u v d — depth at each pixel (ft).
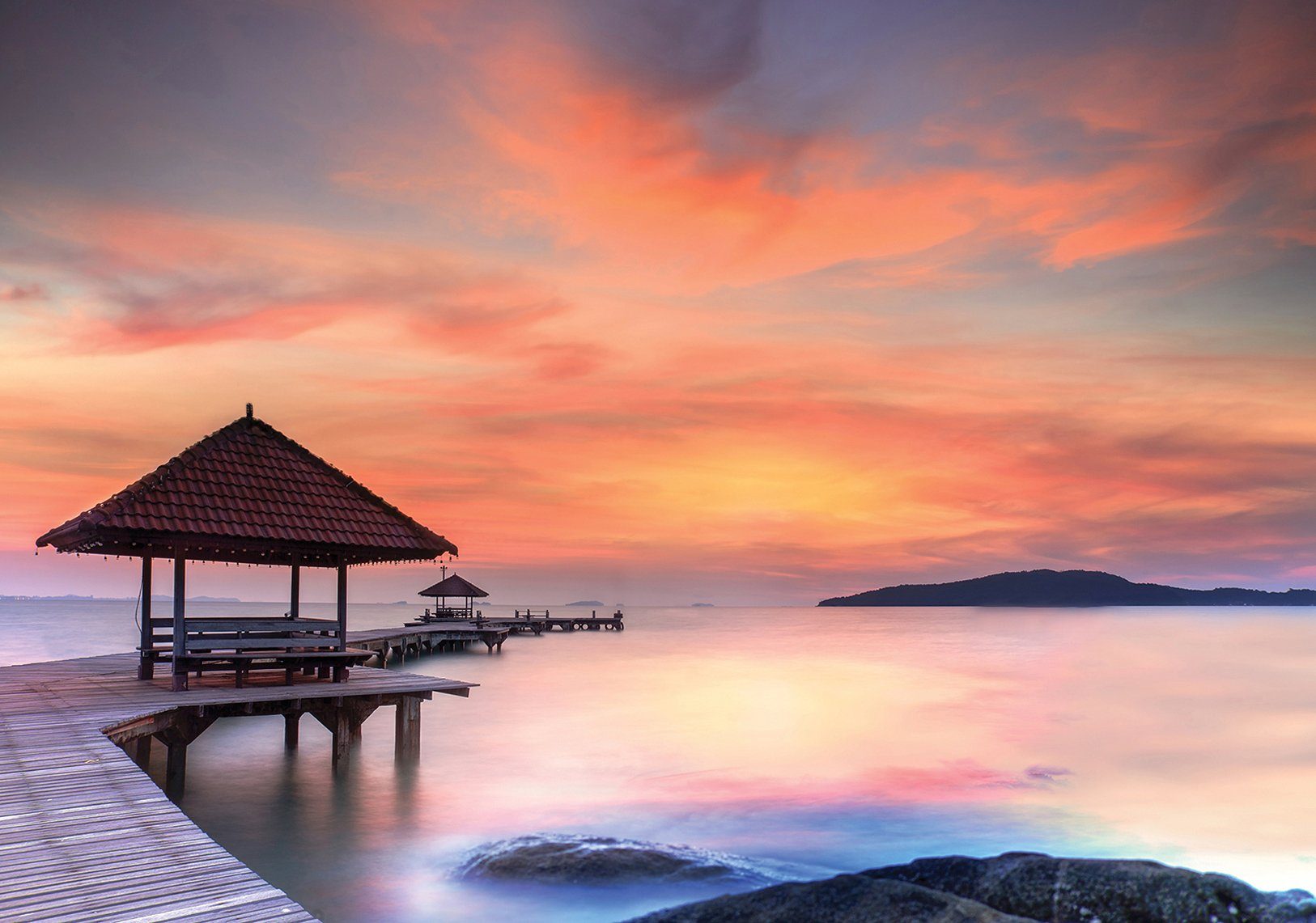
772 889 25.08
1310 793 52.06
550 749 63.21
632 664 151.84
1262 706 96.94
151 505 46.03
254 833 39.86
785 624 492.13
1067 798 49.98
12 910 16.29
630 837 39.52
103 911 16.33
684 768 56.65
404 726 52.54
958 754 64.85
